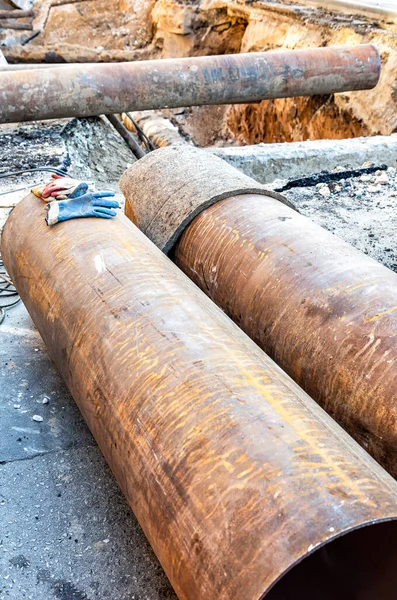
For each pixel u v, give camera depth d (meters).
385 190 7.47
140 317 3.00
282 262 3.58
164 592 2.94
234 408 2.38
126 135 9.70
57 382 4.30
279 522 1.98
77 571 3.02
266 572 1.92
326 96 11.22
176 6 15.69
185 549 2.19
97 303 3.21
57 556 3.09
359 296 3.17
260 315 3.54
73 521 3.29
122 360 2.84
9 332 4.84
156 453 2.43
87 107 8.17
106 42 17.08
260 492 2.08
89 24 17.02
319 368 3.12
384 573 2.49
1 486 3.47
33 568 3.03
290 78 8.66
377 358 2.90
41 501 3.40
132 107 8.35
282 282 3.49
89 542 3.17
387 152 8.38
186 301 3.16
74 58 16.64
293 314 3.34
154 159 4.95
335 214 6.85
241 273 3.76
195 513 2.18
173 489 2.30
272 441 2.23
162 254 3.82
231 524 2.07
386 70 9.92
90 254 3.57
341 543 2.69
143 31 17.03
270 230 3.87
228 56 8.56
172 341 2.80
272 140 13.41
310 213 6.87
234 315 3.79
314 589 2.60
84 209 4.03
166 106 8.50
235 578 1.98
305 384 3.23
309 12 12.66
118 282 3.29
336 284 3.29
